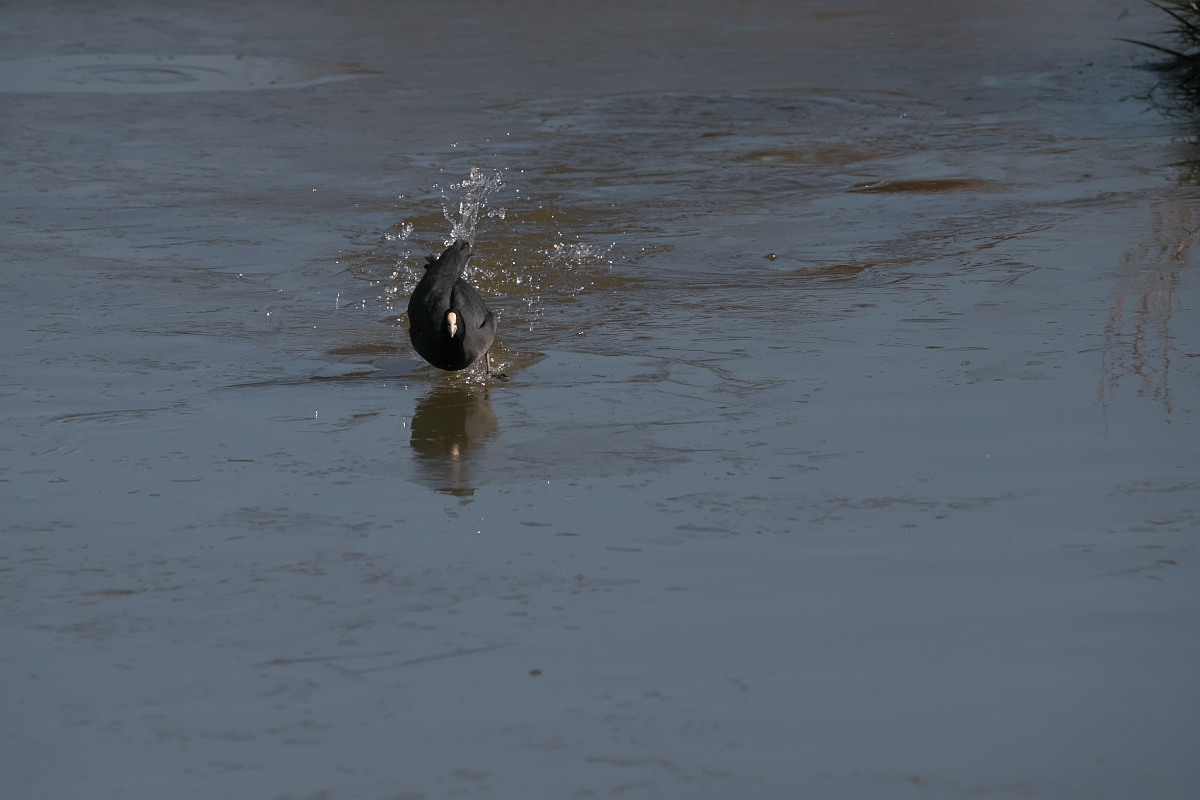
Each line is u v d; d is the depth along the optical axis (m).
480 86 73.50
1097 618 19.03
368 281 39.47
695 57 82.56
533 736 16.45
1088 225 43.00
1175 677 17.47
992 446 25.64
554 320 35.47
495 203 48.44
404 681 17.75
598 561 21.20
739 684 17.53
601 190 50.28
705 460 25.38
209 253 42.34
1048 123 61.19
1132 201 46.03
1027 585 20.06
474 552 21.64
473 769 15.80
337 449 26.48
